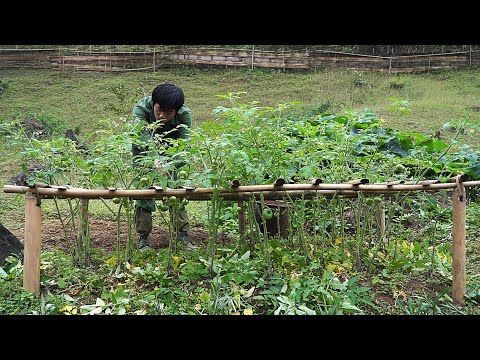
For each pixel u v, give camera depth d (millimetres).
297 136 5617
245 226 5316
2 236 4883
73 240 5652
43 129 13367
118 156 4496
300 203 4949
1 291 4051
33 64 20453
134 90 17953
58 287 4273
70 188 4117
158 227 6375
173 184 4227
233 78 19391
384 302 4312
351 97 16953
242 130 4457
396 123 13242
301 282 4191
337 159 4906
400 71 19281
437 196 7641
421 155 5312
